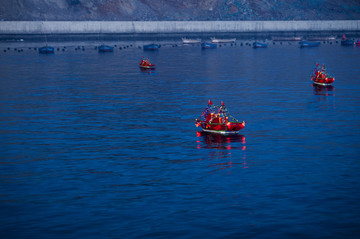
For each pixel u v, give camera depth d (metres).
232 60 120.56
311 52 151.62
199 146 32.69
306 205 21.16
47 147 33.06
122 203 21.77
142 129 38.78
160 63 112.94
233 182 24.58
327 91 61.47
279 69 94.38
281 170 26.66
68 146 33.31
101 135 36.78
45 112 47.56
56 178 25.73
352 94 58.44
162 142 34.12
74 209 21.11
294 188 23.47
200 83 71.50
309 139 34.41
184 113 45.94
